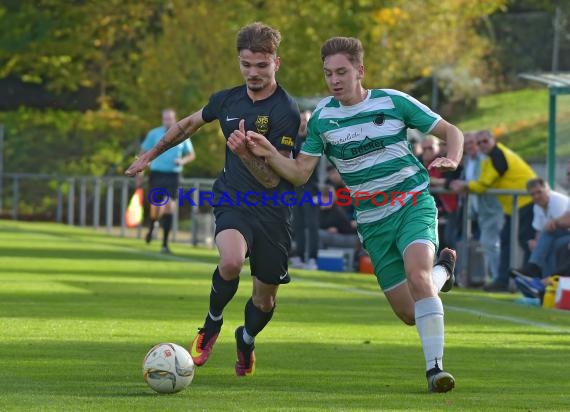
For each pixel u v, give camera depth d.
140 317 28.11
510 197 40.34
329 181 51.91
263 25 19.83
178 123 20.56
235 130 19.22
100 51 91.38
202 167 80.69
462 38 95.94
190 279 39.69
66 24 90.12
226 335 25.39
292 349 23.31
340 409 15.73
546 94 107.06
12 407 15.40
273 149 19.11
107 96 92.38
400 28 77.75
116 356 21.33
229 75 77.88
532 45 110.31
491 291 40.47
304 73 75.00
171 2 85.19
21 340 23.27
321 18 75.06
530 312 32.91
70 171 83.62
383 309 32.12
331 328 27.23
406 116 19.45
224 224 19.36
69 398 16.30
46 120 91.19
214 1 78.56
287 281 19.73
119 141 85.44
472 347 24.45
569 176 42.72
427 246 18.84
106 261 46.66
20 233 63.50
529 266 37.03
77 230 68.38
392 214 19.47
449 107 102.94
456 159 18.98
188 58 78.81
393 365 21.20
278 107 19.89
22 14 90.00
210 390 17.56
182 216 65.44
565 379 19.95
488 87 108.56
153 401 16.14
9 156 83.12
